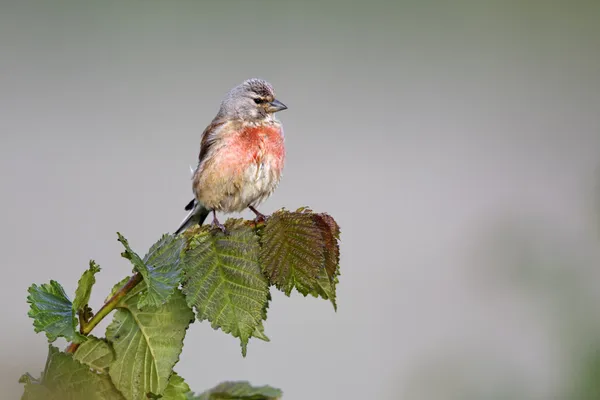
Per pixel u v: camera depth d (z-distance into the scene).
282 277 4.72
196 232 4.78
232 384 5.75
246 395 5.67
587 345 6.61
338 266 4.90
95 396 4.43
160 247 4.76
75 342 4.38
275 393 5.68
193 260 4.72
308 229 4.75
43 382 4.39
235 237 4.77
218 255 4.75
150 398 4.54
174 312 4.64
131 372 4.55
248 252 4.75
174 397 4.67
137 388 4.54
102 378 4.52
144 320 4.61
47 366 4.41
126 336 4.58
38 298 4.41
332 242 4.86
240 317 4.66
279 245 4.74
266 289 4.73
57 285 4.55
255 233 4.81
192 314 4.66
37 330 4.29
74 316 4.41
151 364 4.57
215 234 4.78
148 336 4.59
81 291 4.44
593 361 6.48
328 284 4.89
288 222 4.76
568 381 6.53
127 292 4.62
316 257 4.72
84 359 4.54
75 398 4.39
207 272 4.71
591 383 6.41
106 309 4.59
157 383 4.54
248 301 4.69
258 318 4.66
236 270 4.73
